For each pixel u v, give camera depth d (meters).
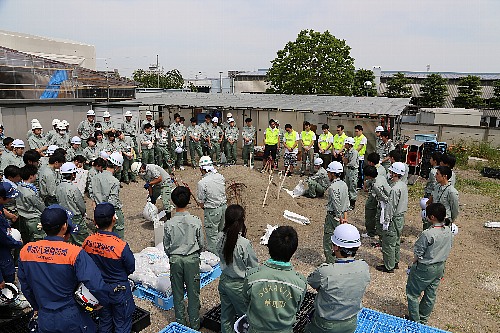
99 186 7.00
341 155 12.92
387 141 12.09
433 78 39.75
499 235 8.92
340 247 3.46
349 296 3.39
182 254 4.75
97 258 4.11
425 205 7.15
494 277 6.92
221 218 6.77
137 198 11.46
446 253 4.88
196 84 54.09
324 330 3.51
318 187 11.65
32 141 11.96
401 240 8.54
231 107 15.95
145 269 6.22
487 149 18.44
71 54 25.39
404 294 6.21
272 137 14.78
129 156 12.85
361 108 13.98
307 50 30.33
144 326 5.15
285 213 9.48
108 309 4.16
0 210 5.37
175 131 15.52
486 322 5.52
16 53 13.91
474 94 37.88
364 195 12.30
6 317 5.14
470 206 11.34
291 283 3.14
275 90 32.47
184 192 4.86
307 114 16.59
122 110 16.97
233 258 4.17
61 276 3.46
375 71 40.59
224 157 15.84
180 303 5.00
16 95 13.88
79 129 13.84
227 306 4.48
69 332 3.53
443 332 4.75
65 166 6.55
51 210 3.61
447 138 20.48
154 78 47.09
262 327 3.19
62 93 15.80
